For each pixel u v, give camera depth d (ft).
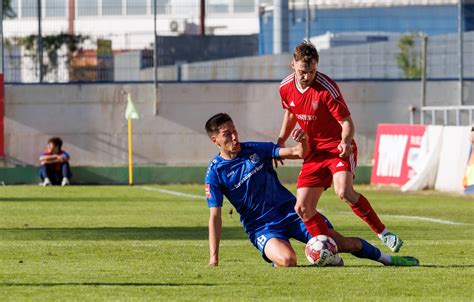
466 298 49.93
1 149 183.62
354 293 51.13
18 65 186.50
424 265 64.08
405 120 190.39
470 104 189.88
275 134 189.67
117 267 63.16
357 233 92.94
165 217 111.55
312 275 57.52
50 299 49.26
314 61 62.34
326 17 215.10
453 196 145.69
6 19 185.47
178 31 193.16
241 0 197.77
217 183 62.69
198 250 76.07
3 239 86.12
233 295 50.47
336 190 63.31
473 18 198.18
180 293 51.16
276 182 64.13
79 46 188.34
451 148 150.20
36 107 186.50
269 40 200.03
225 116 62.18
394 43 200.85
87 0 188.55
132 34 190.19
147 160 188.44
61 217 111.24
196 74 193.47
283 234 63.82
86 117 187.52
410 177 156.97
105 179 180.86
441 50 197.88
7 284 54.60
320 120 63.98
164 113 188.44
